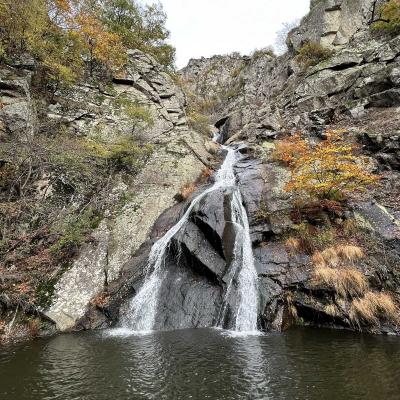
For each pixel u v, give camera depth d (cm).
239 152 1975
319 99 2256
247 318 920
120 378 612
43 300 1020
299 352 708
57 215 1315
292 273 980
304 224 1108
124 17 2922
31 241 1210
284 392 541
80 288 1090
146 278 1116
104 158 1614
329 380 575
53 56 1858
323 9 3025
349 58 2417
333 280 903
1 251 1125
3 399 548
